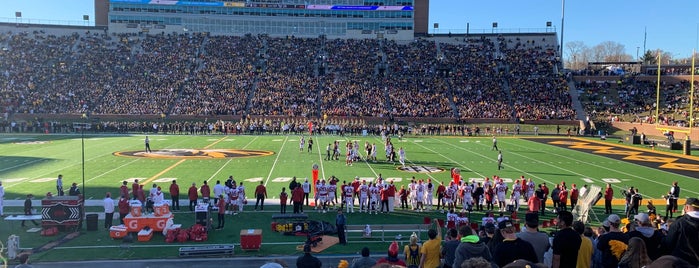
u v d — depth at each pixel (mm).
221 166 36062
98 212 22719
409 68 82188
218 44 87375
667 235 7121
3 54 78750
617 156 43281
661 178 32375
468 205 23922
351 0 97312
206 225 19484
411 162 38969
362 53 87250
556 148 49344
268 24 96688
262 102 71188
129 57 81688
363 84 76812
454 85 77000
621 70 82875
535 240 7477
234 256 16516
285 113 69000
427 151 46156
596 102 72562
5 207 23312
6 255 16141
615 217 8305
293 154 43188
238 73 78500
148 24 93000
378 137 60031
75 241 18156
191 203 23156
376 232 19875
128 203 20531
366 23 97438
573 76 79688
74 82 73875
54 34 88625
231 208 22859
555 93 74250
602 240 7992
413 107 70938
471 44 92562
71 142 51312
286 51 86688
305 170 34594
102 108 68688
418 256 11188
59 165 35875
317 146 49562
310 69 81000
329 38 97188
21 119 66438
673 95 71750
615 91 75250
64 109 68500
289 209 23906
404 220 22078
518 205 24562
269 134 62531
